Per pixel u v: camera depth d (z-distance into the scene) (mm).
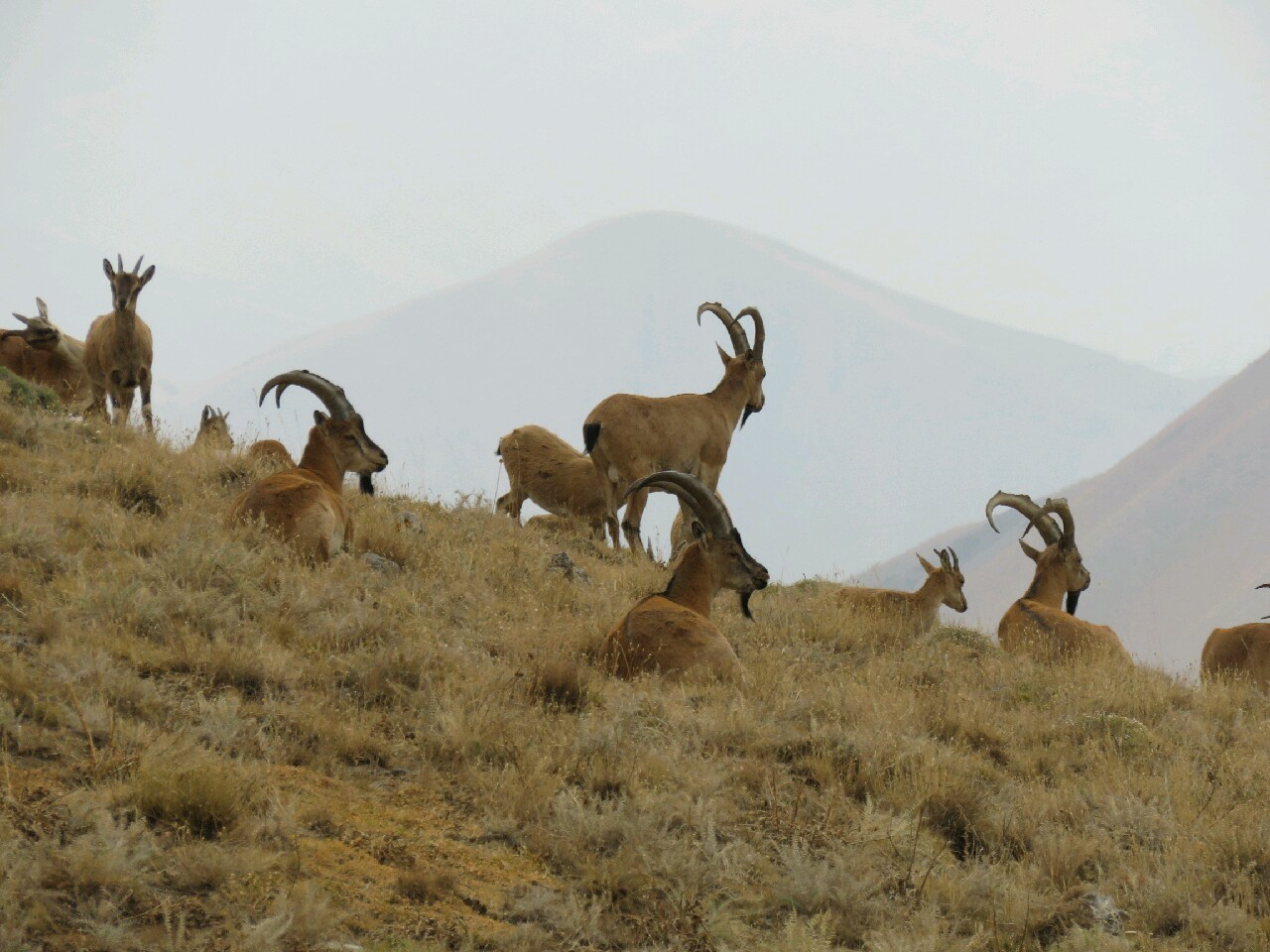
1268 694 51031
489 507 65562
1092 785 32125
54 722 24391
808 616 53500
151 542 39094
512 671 34125
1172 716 42094
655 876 22953
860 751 31531
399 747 27500
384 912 19953
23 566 34250
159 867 19828
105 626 30750
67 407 66750
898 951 21172
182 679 28625
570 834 24000
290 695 29375
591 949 20219
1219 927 24188
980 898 24484
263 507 41156
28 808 20234
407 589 41625
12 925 17016
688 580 40562
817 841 26125
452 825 24219
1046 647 52594
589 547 66625
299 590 36156
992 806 29703
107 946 17266
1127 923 24500
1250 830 28719
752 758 30578
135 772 22328
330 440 45062
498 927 20344
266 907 19078
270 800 22578
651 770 27953
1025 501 60781
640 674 36500
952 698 39156
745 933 21547
